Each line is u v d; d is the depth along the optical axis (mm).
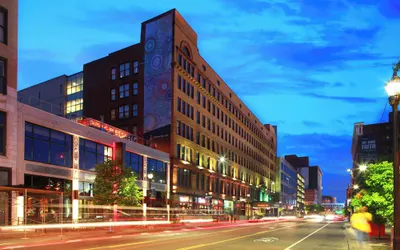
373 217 27719
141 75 60969
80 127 37906
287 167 155875
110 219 32531
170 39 59562
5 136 28609
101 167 34344
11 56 29719
